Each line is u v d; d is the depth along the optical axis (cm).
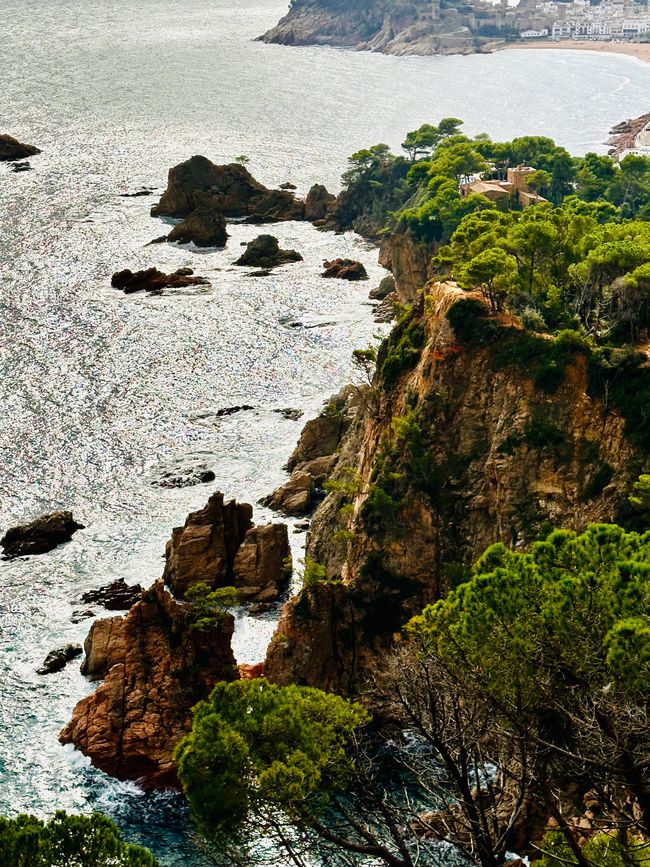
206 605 10262
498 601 5072
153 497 14150
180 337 19525
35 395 17075
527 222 13075
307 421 15500
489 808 5344
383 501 10900
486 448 10925
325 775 5169
